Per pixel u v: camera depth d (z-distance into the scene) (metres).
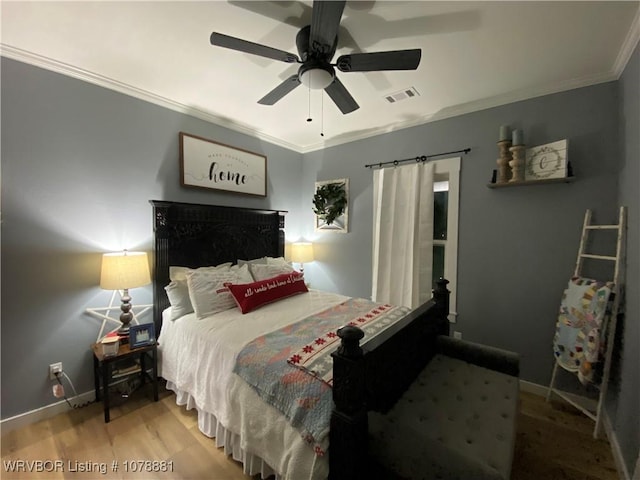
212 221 2.82
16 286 1.85
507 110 2.41
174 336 2.15
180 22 1.58
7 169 1.80
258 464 1.47
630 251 1.73
